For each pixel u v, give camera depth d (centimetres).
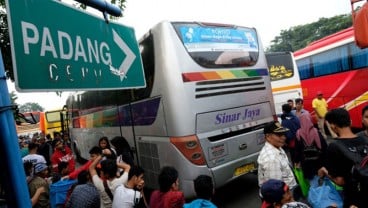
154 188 566
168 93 481
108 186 390
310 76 1109
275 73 1104
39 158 590
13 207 122
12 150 122
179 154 478
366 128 321
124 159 527
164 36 485
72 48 160
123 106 648
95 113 873
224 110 518
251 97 564
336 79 991
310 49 1110
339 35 984
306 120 423
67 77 154
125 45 205
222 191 619
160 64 492
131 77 206
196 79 492
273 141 333
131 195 325
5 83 125
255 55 591
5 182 122
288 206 199
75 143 1288
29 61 136
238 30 577
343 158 244
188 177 475
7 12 131
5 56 396
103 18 189
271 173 316
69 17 162
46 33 147
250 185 639
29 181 416
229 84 532
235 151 527
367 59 874
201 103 492
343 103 968
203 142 486
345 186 241
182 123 474
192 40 505
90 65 171
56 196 423
